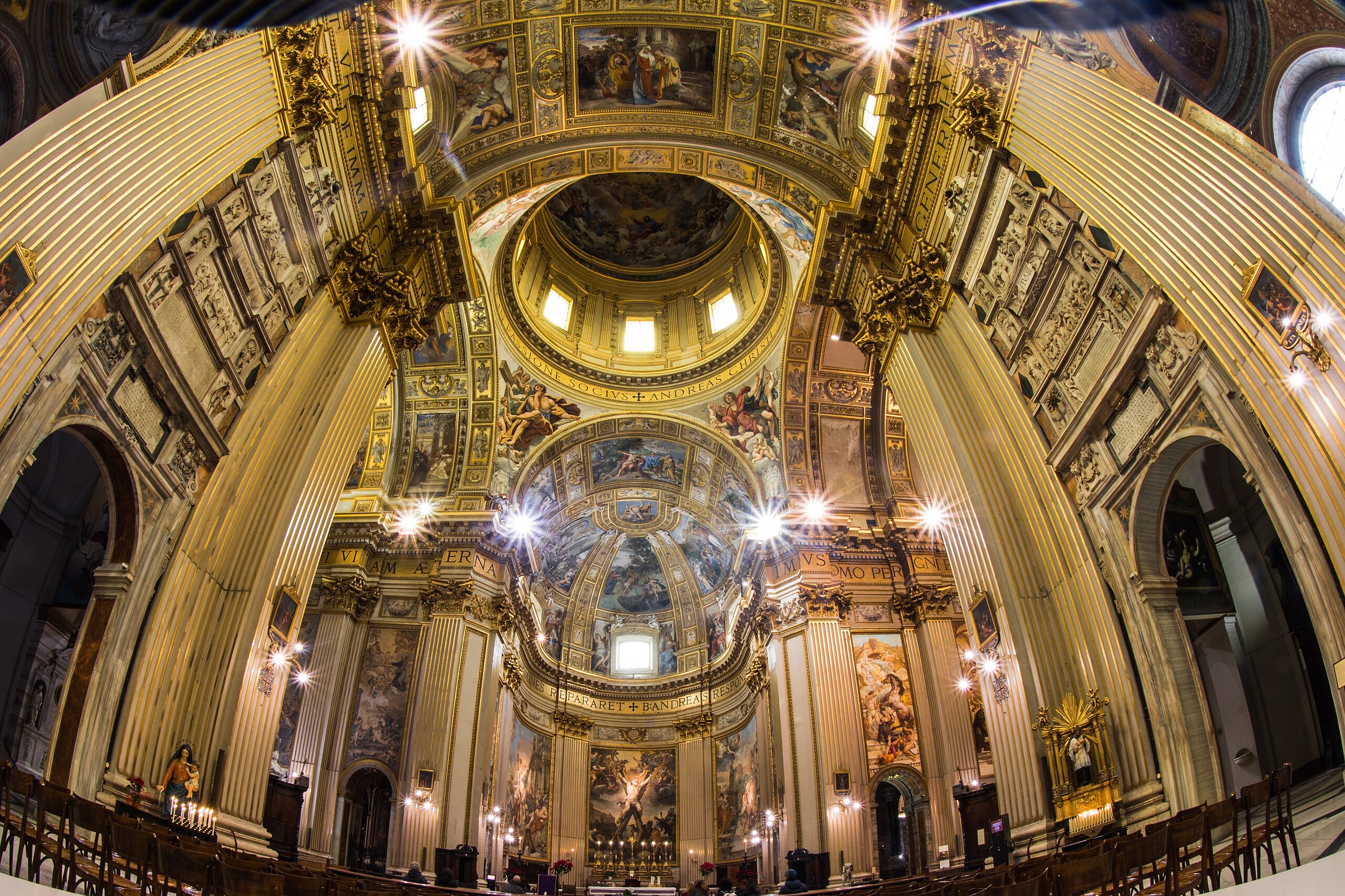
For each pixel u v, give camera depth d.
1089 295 11.05
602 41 15.80
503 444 24.66
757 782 25.81
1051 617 12.02
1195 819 5.85
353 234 14.04
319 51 11.49
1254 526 13.22
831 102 15.89
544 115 16.83
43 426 8.16
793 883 15.98
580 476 27.80
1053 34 10.82
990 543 12.66
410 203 15.12
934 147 13.84
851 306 16.89
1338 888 4.11
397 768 20.36
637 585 33.16
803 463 23.73
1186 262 9.02
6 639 12.77
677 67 16.36
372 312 14.18
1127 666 10.74
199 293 10.40
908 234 15.20
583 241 27.62
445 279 16.06
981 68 12.02
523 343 24.55
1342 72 7.59
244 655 11.02
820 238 16.14
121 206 8.36
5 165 7.25
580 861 27.42
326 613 21.67
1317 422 7.66
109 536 9.74
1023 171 11.60
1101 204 10.12
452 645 21.72
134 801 9.16
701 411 25.58
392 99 13.44
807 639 21.33
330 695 20.55
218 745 10.52
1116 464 11.02
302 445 12.57
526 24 15.06
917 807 20.17
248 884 5.73
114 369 9.15
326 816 19.44
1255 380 8.30
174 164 9.06
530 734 27.70
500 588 23.42
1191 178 9.01
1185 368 9.56
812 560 22.50
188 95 9.38
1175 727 10.02
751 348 24.81
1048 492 12.30
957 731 19.98
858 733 20.16
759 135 17.19
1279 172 8.10
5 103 7.36
